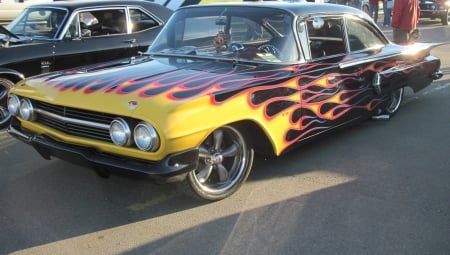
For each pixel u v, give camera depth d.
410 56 6.00
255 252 3.16
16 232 3.45
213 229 3.46
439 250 3.15
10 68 5.98
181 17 4.98
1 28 6.49
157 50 4.86
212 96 3.46
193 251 3.18
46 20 6.80
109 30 7.02
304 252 3.15
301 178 4.33
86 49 6.68
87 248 3.24
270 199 3.92
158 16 7.52
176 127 3.21
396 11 9.02
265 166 4.61
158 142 3.20
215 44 4.56
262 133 3.98
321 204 3.83
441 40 13.99
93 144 3.48
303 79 4.27
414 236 3.33
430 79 6.59
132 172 3.31
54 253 3.18
